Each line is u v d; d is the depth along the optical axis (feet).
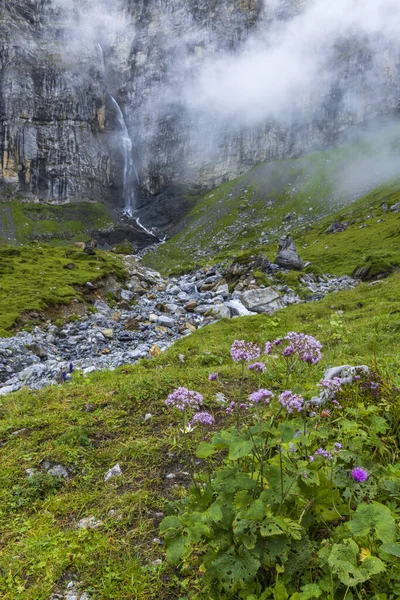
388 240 227.61
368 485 12.94
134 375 35.37
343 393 20.26
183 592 12.87
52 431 23.94
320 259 219.61
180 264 485.15
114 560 14.29
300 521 11.53
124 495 17.89
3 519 17.26
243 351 14.39
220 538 11.55
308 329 57.47
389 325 49.93
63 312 103.19
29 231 642.63
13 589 13.35
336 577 10.45
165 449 21.39
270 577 11.55
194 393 13.94
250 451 12.26
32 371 60.44
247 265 140.46
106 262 149.28
